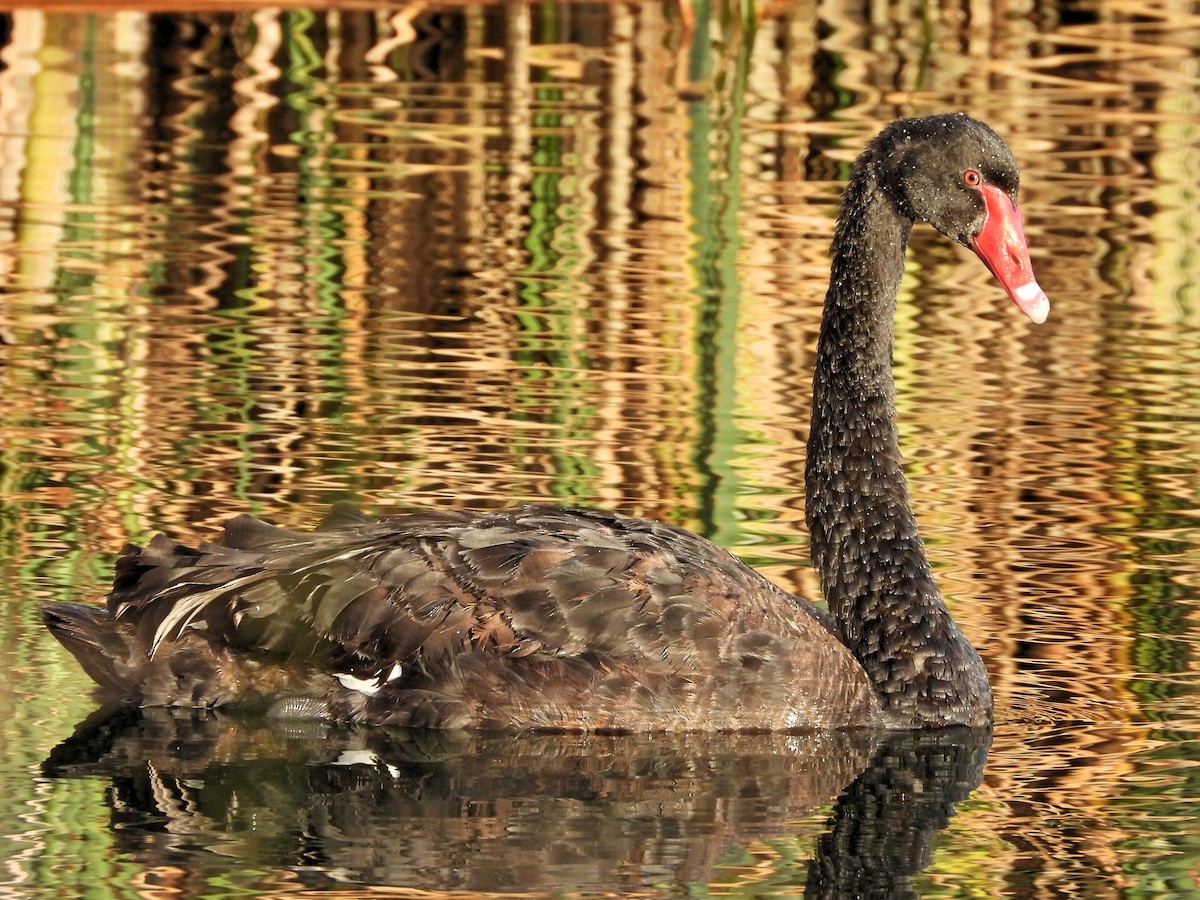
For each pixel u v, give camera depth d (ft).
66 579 39.58
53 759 32.71
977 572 41.81
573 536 35.73
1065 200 67.00
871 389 37.58
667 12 82.17
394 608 35.14
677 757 33.88
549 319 56.80
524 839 30.04
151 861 28.76
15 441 47.39
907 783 32.76
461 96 75.46
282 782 32.19
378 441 48.01
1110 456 48.49
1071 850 29.71
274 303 57.98
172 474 45.65
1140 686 36.70
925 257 64.69
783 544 42.93
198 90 75.05
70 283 58.95
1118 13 85.25
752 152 70.38
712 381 52.70
